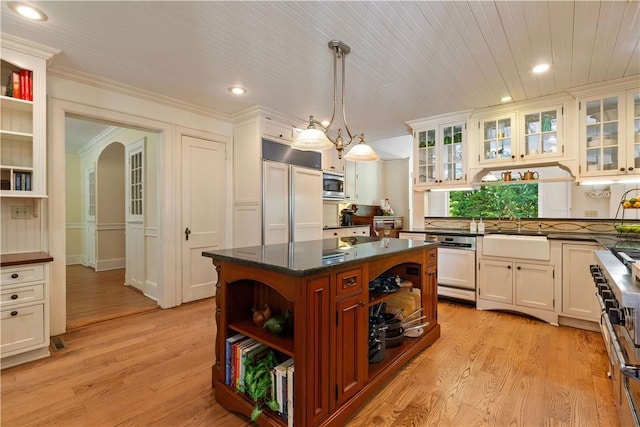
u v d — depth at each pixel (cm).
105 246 587
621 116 296
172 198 355
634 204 269
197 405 179
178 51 245
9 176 247
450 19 204
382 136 515
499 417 166
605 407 174
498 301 336
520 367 219
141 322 308
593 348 249
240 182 402
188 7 192
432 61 260
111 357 235
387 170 809
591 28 212
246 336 184
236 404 169
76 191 662
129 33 219
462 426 160
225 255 182
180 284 363
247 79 295
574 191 394
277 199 398
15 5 188
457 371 214
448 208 502
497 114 366
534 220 377
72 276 526
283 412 150
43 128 245
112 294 411
